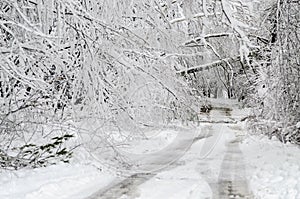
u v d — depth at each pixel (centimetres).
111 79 1331
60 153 1439
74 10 1134
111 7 1226
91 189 1130
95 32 1198
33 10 1171
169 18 1442
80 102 1298
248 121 2838
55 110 1430
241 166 1541
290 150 1917
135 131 1481
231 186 1184
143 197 1049
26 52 1169
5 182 1124
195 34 1505
